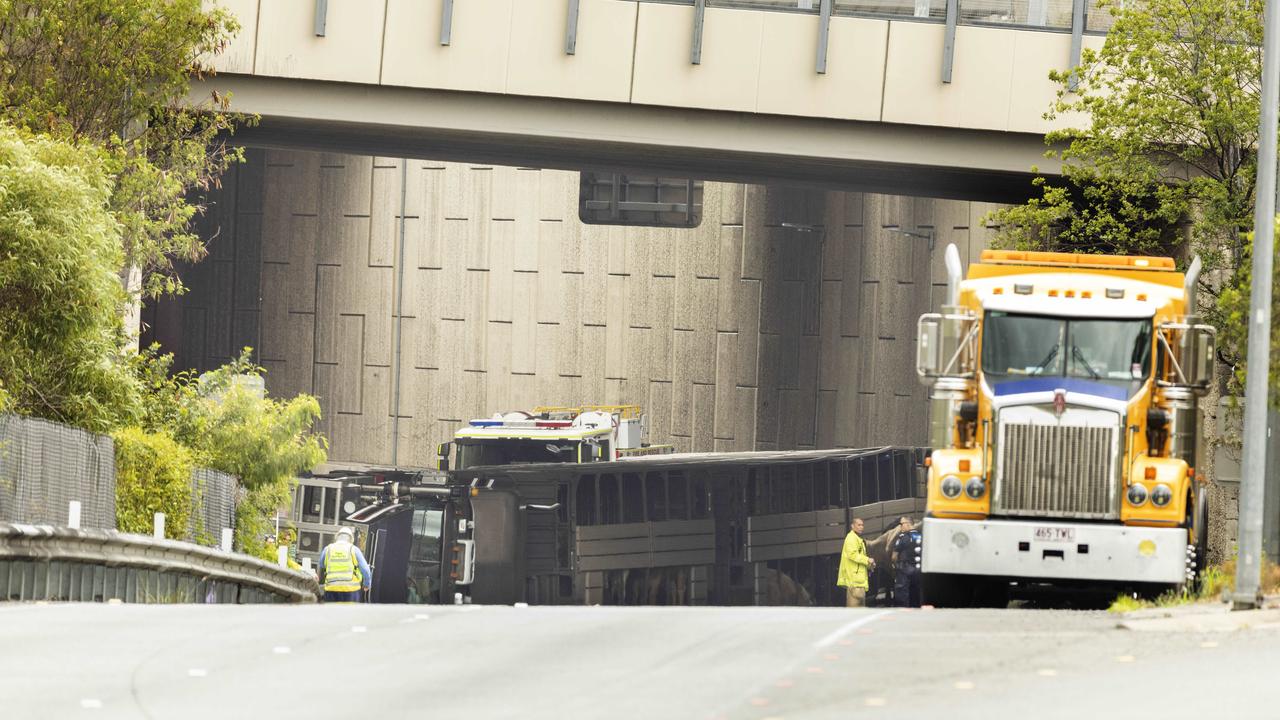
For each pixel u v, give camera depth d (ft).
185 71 285.23
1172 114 270.26
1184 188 273.13
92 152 243.40
